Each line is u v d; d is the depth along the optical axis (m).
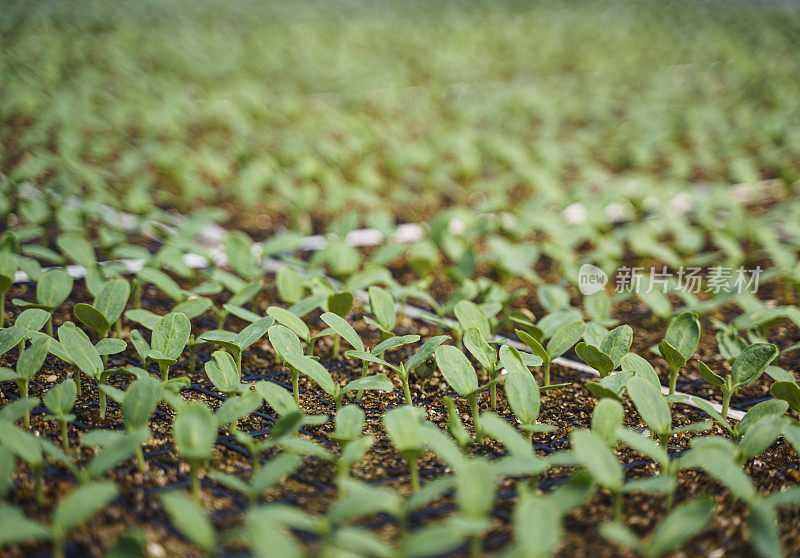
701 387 0.84
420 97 2.25
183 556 0.61
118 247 0.96
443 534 0.56
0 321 0.87
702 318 0.97
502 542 0.63
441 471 0.70
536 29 3.53
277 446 0.72
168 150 1.42
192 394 0.80
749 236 1.14
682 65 2.81
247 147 1.59
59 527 0.57
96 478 0.67
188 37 2.90
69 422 0.74
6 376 0.69
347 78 2.39
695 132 1.73
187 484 0.68
